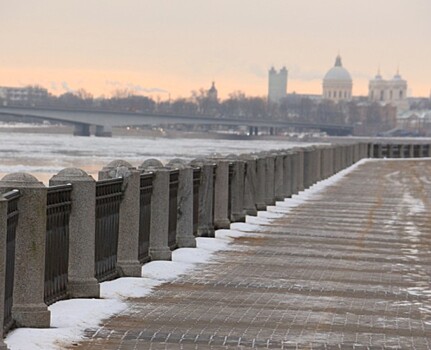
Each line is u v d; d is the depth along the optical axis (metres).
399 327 23.02
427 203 68.25
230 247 38.88
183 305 25.02
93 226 25.08
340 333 22.05
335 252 38.66
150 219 32.91
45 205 21.47
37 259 21.33
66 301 24.22
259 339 21.11
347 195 74.88
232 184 48.78
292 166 72.69
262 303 25.78
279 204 63.28
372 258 37.03
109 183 27.59
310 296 27.23
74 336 20.67
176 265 32.34
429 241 43.94
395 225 51.56
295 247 39.91
